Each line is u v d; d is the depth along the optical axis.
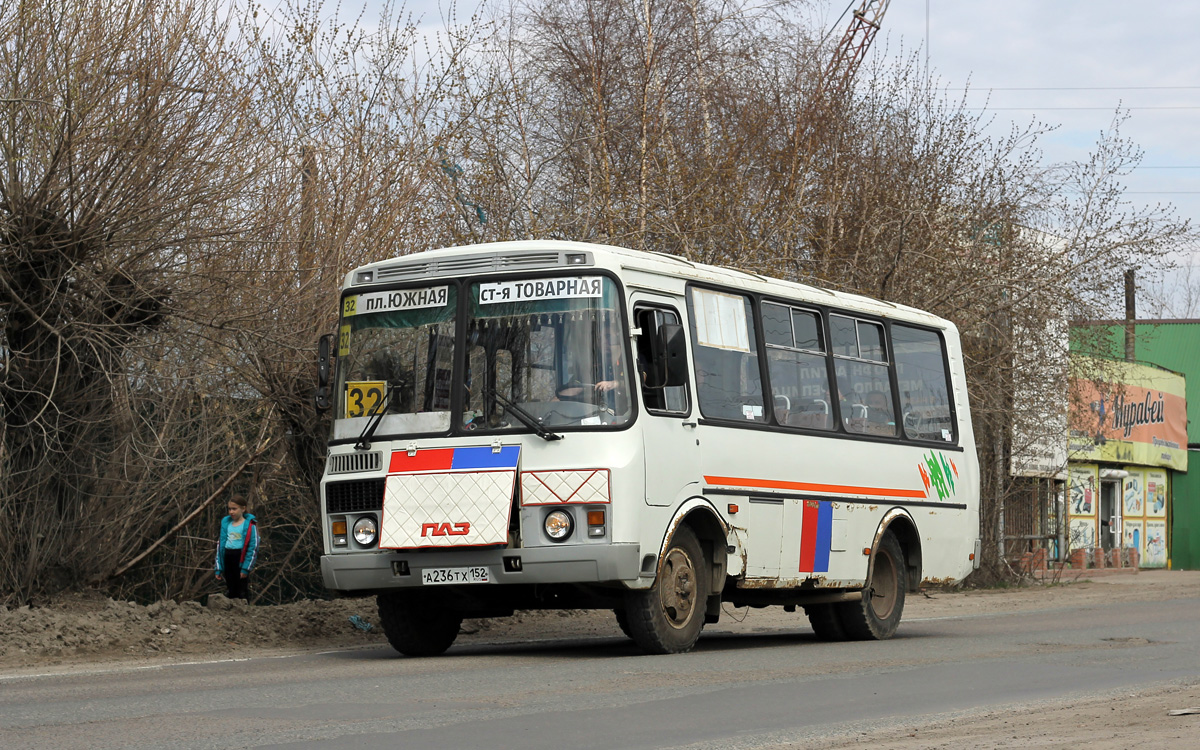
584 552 11.48
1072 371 29.94
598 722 7.91
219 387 17.09
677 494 12.31
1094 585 32.16
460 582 11.83
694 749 7.00
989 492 31.03
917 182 27.11
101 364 15.39
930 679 10.47
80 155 15.10
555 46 28.28
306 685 9.71
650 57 27.94
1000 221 27.62
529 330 12.05
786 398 14.29
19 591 15.68
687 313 12.91
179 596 18.58
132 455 16.64
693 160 25.48
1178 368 59.66
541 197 23.73
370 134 17.70
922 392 17.02
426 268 12.56
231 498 17.06
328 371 12.98
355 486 12.41
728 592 14.12
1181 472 54.16
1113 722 8.09
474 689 9.43
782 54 29.38
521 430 11.84
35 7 15.16
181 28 15.72
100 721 7.80
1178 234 28.25
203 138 15.87
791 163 26.20
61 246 15.22
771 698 9.16
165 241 15.77
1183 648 13.39
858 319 15.88
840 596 14.98
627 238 23.06
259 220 16.33
